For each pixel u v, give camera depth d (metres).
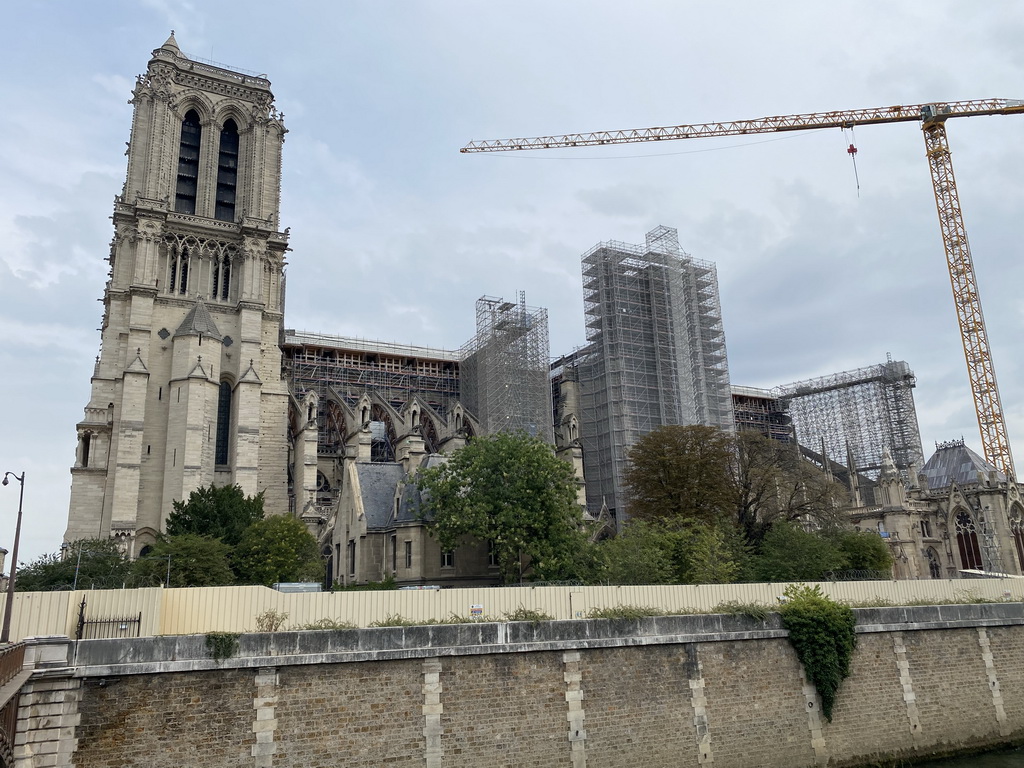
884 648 44.84
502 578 59.47
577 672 36.16
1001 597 55.91
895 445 155.00
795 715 40.84
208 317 92.56
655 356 119.62
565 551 57.03
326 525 79.88
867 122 134.50
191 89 101.44
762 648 41.34
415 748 32.22
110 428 87.75
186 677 29.58
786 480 84.75
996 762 43.53
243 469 89.25
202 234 97.31
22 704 27.00
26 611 30.14
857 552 74.00
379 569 64.62
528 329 114.25
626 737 36.44
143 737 28.55
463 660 34.03
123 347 90.31
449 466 61.31
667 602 42.41
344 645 31.98
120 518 81.94
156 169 94.44
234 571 64.19
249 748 29.78
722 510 78.25
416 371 130.38
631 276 122.69
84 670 28.03
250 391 92.06
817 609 42.84
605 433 117.88
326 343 129.00
